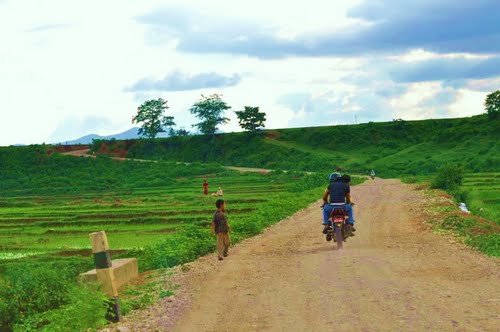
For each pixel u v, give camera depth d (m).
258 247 19.92
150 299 11.75
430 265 13.66
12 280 14.09
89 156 149.62
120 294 12.98
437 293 10.21
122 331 9.20
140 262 19.56
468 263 13.80
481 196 44.88
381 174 118.19
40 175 138.25
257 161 153.00
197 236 22.05
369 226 24.42
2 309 13.08
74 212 63.84
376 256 15.45
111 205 70.06
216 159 161.12
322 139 170.50
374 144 165.62
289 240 21.39
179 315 10.05
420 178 85.50
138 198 84.50
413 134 169.50
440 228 22.17
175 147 171.75
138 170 135.25
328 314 9.06
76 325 9.73
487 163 106.50
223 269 15.24
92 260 27.50
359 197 45.91
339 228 17.66
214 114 176.00
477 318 8.25
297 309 9.62
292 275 13.23
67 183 129.62
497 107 149.25
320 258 15.76
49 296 13.81
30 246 39.31
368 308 9.28
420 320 8.32
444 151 137.38
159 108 181.00
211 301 10.96
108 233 44.38
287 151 157.38
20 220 58.09
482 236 18.02
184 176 127.12
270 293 11.23
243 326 8.75
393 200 40.91
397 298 9.91
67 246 38.88
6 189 129.25
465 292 10.22
